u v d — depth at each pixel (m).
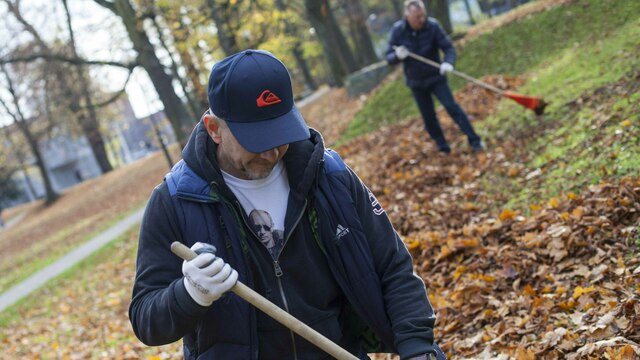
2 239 32.50
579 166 6.28
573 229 5.00
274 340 2.43
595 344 3.63
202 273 2.12
